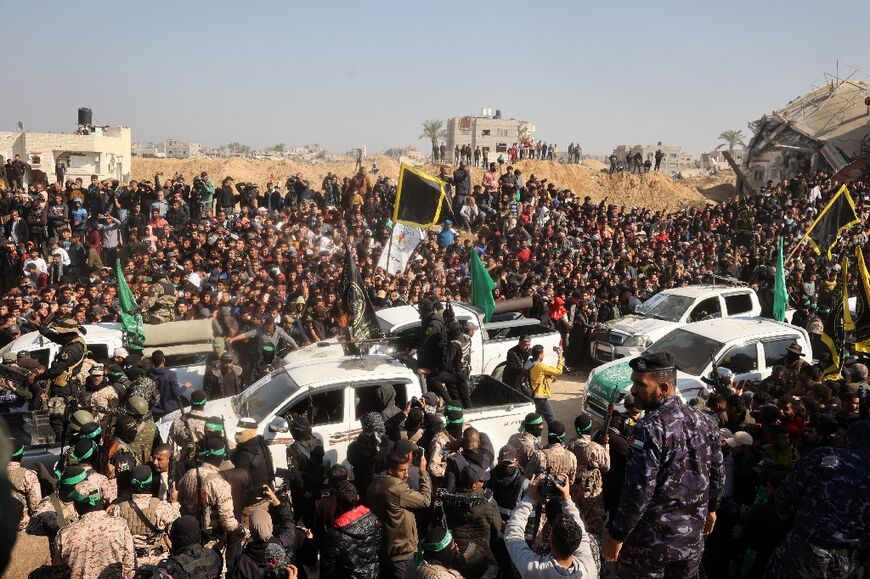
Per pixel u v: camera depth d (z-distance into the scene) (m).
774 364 12.19
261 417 8.92
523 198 27.41
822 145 45.50
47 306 13.99
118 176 37.59
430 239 21.62
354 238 21.72
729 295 16.23
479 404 11.31
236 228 21.12
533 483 4.91
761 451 7.88
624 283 18.73
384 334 13.19
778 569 4.98
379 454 7.62
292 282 16.88
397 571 5.97
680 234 27.88
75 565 5.23
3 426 0.87
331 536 5.74
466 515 5.77
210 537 6.22
